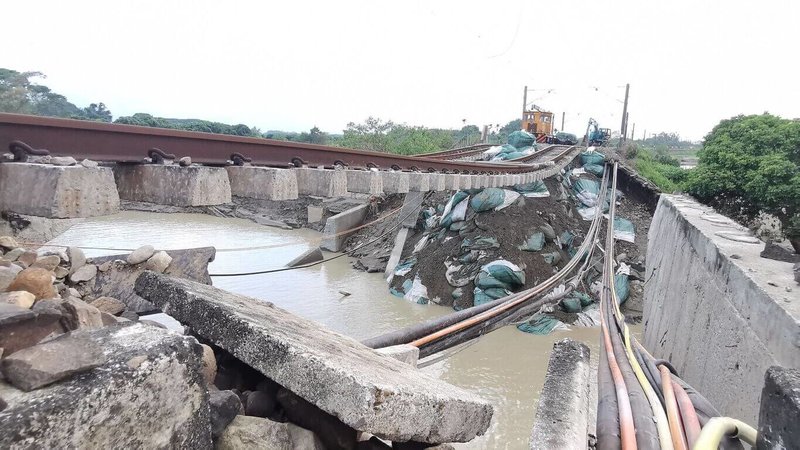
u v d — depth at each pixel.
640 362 5.45
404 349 4.85
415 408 2.46
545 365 12.98
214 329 2.71
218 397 2.26
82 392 1.50
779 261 5.98
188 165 4.08
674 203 12.81
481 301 16.25
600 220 21.92
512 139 29.78
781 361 4.20
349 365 2.44
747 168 14.14
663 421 3.60
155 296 3.09
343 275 21.47
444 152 24.19
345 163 7.16
